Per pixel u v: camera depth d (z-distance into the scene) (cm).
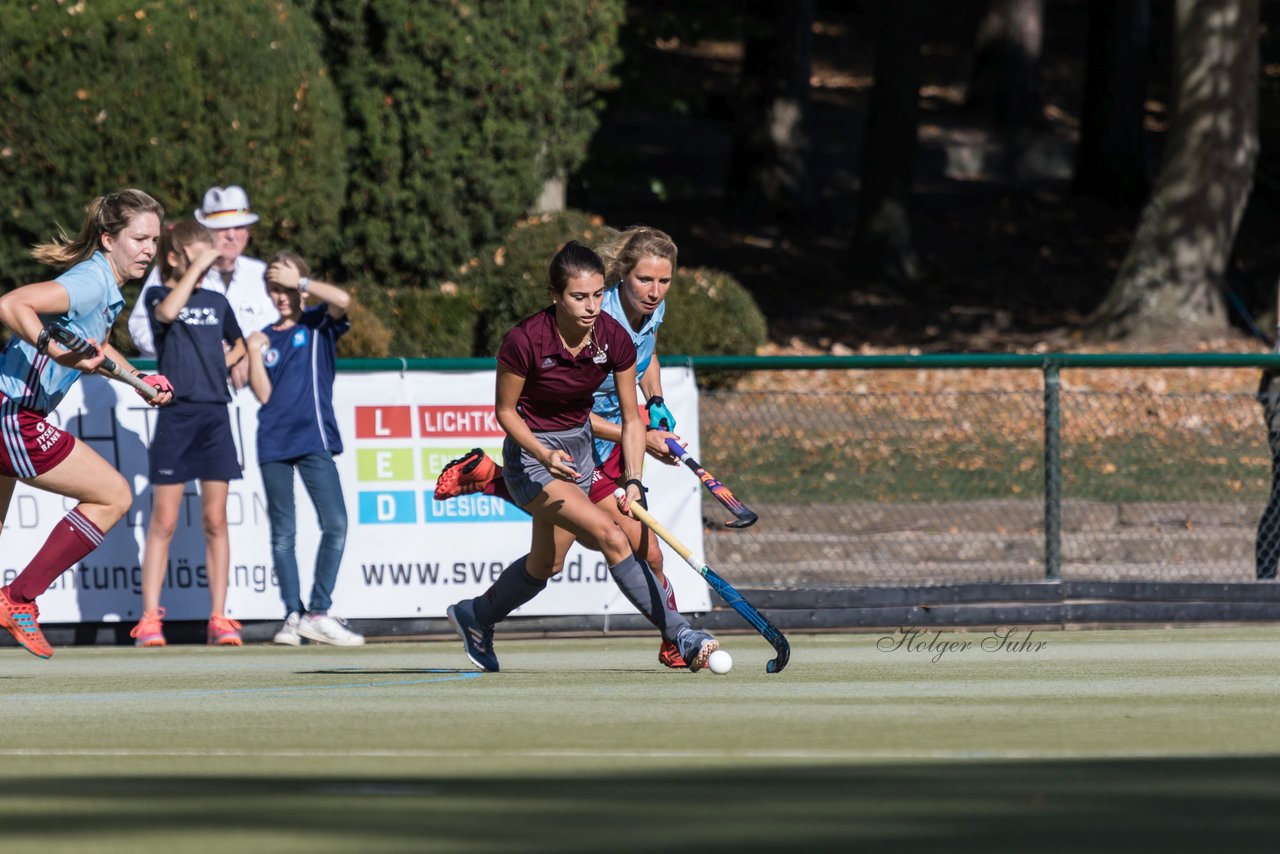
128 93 4769
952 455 4453
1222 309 7356
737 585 3794
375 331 5022
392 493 3341
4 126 4753
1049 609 3503
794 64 10306
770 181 10331
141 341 3356
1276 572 3747
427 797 1302
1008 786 1353
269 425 3228
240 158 4897
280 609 3338
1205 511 4272
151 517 3259
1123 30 10719
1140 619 3512
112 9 4753
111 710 2100
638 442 2341
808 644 3231
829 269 9369
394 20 5441
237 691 2362
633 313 2459
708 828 1155
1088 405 4841
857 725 1828
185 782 1405
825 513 4128
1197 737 1698
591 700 2164
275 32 5009
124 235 2447
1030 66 12231
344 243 5597
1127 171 10744
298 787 1364
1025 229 10256
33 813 1234
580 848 1075
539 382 2288
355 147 5528
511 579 2581
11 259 4841
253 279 3559
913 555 4091
